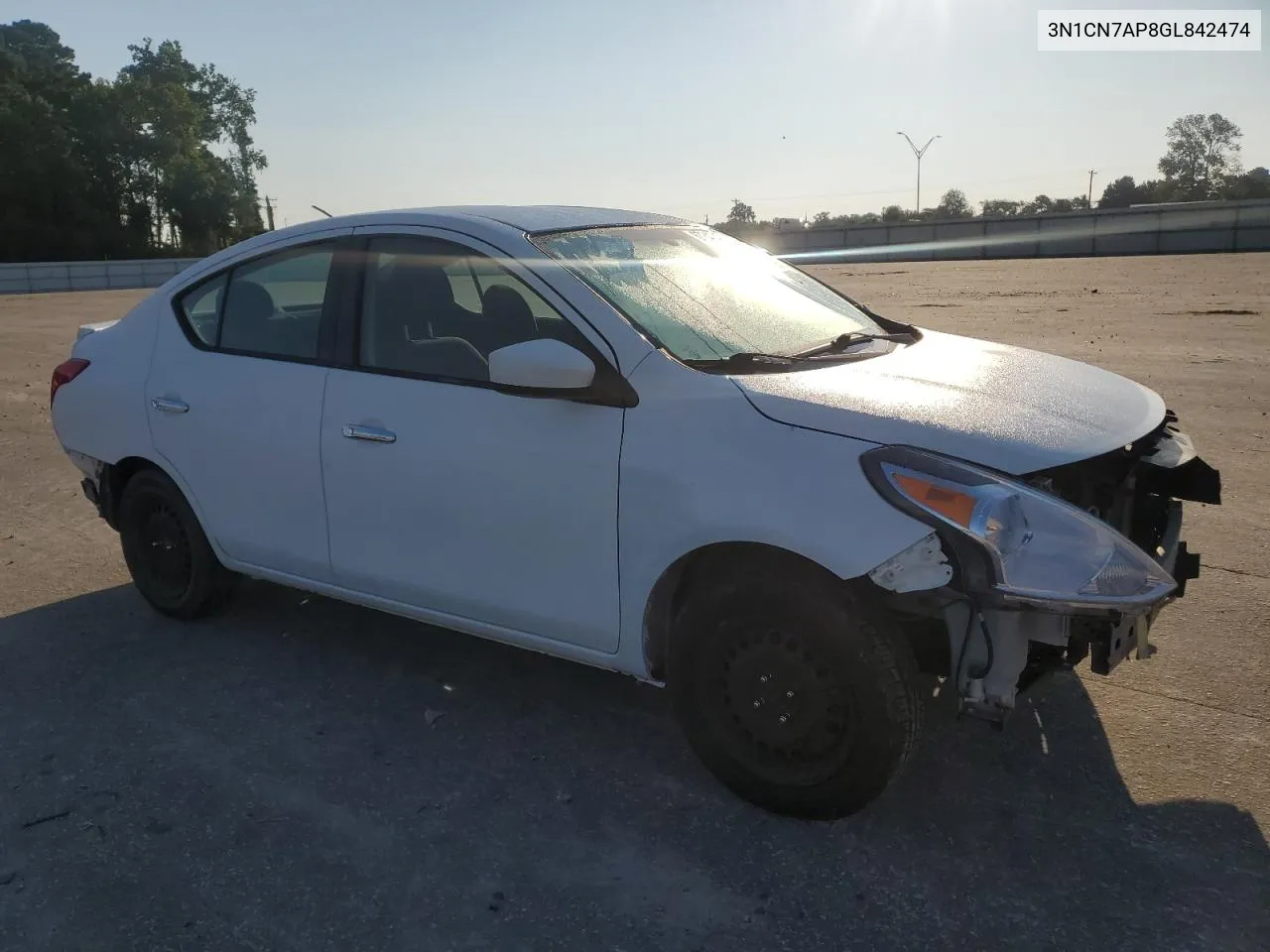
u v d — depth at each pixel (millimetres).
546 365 2941
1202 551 5129
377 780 3299
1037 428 2850
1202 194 100688
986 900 2654
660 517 2957
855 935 2547
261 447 3941
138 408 4355
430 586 3582
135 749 3521
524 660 4184
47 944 2576
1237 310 16984
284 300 3996
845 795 2885
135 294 43062
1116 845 2859
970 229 59688
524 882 2789
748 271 4031
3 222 66875
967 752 3355
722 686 3049
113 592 5031
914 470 2633
